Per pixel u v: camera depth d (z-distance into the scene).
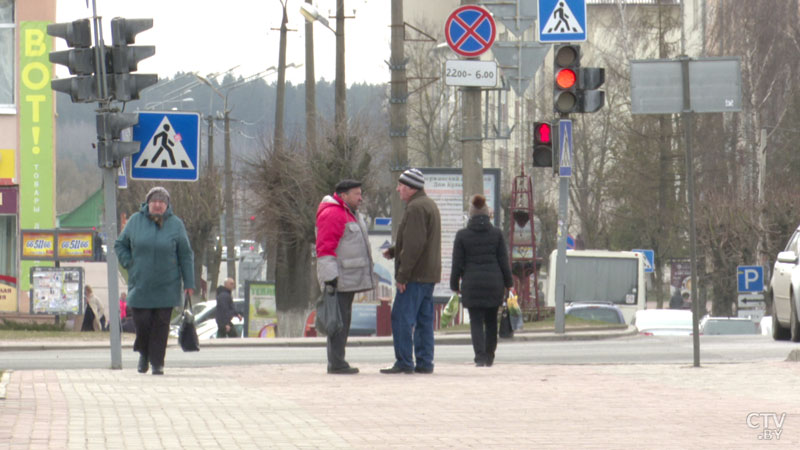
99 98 31.89
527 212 80.06
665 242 131.75
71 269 71.19
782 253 48.25
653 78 31.55
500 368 33.03
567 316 69.94
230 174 124.94
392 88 57.44
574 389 26.02
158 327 30.95
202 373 31.67
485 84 50.62
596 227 153.75
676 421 20.00
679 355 42.28
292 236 82.50
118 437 18.02
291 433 18.64
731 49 124.62
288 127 90.75
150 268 30.67
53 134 78.50
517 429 19.12
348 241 30.41
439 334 60.09
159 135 33.06
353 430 19.05
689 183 32.12
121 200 125.19
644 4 132.50
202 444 17.38
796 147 128.50
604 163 149.62
